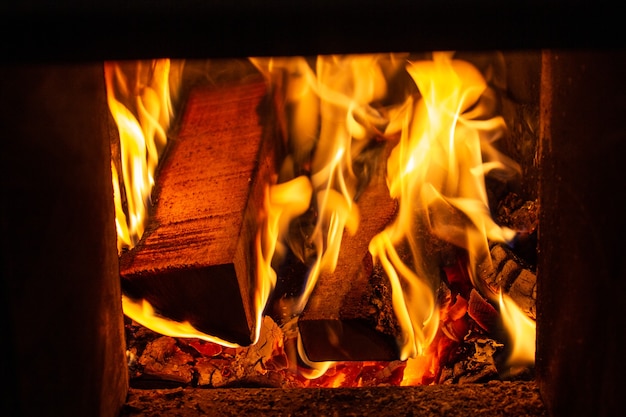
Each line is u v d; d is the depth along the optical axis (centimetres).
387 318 88
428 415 81
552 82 78
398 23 66
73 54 67
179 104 107
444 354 92
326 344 89
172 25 66
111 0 65
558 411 79
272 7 65
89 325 77
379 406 82
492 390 83
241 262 90
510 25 66
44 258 72
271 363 91
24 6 65
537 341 83
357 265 93
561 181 78
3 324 69
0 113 68
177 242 90
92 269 78
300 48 67
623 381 71
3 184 68
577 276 76
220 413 81
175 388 85
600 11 65
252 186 95
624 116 70
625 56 69
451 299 94
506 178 103
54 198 73
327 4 65
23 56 67
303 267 97
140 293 90
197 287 89
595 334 74
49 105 72
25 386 70
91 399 77
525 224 98
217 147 99
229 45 67
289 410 82
